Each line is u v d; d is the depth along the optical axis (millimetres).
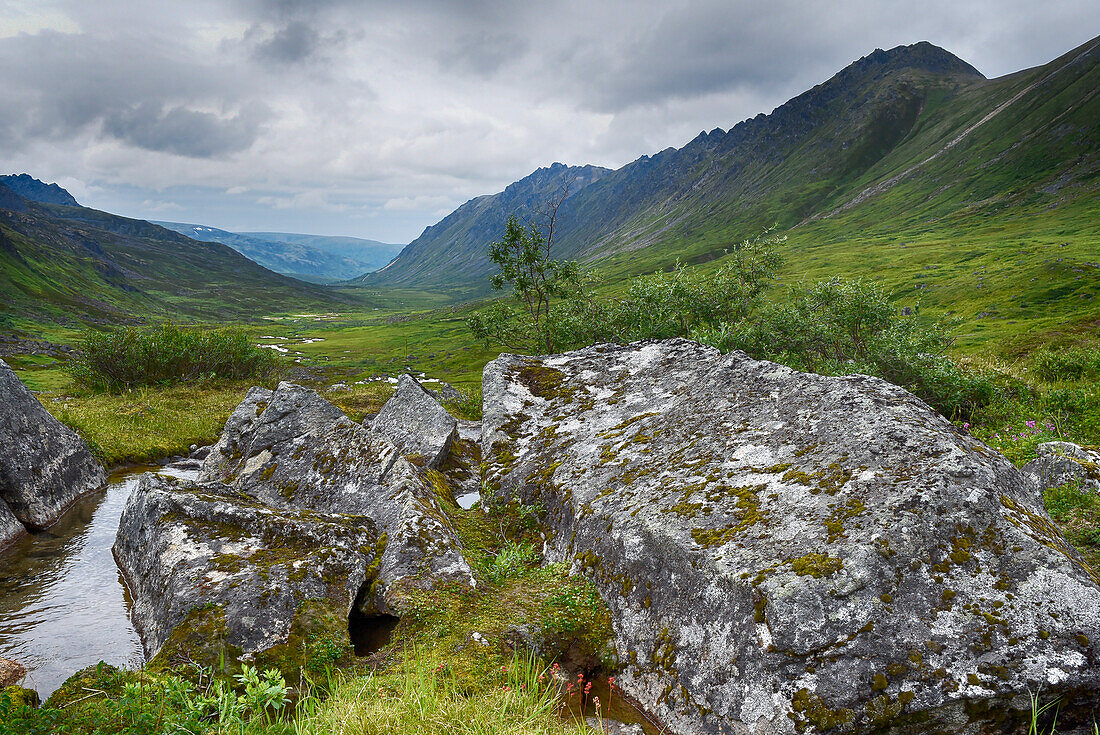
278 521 9477
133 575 10391
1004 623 5508
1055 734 5316
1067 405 16875
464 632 7359
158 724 5457
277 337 163125
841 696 5367
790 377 9742
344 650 7469
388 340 151375
